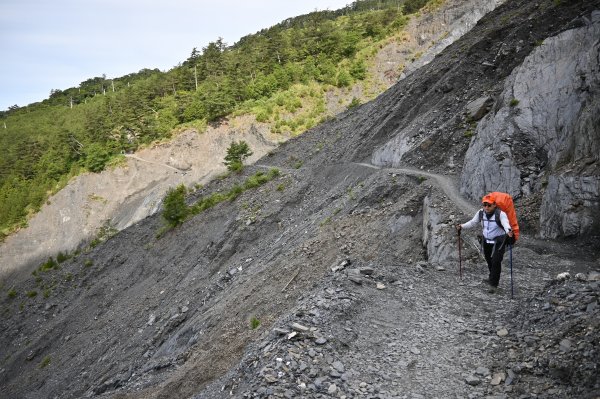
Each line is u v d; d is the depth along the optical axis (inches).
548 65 841.5
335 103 3218.5
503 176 759.7
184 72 4121.6
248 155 2701.8
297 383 264.7
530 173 737.0
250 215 1633.9
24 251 3189.0
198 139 3198.8
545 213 561.9
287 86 3417.8
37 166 3801.7
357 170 1382.9
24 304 2266.2
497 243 378.6
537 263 456.1
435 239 656.4
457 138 1078.4
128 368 1131.3
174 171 3149.6
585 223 500.1
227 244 1530.5
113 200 3191.4
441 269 450.0
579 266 438.6
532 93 832.3
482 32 1545.3
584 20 844.0
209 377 542.3
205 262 1557.6
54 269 2491.4
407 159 1141.7
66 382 1370.6
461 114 1142.3
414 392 258.2
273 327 352.2
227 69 3971.5
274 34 4559.5
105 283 2007.9
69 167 3582.7
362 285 394.0
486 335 308.8
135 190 3179.1
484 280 406.9
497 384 254.7
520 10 1456.7
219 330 822.5
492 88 1185.4
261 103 3287.4
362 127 1750.7
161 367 794.2
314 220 1210.6
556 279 358.0
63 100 6304.1
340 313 341.1
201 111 3368.6
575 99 741.9
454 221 669.3
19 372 1729.8
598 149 529.0
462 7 3454.7
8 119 5565.9
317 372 275.7
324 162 1722.4
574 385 230.8
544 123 778.8
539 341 279.0
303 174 1758.1
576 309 291.1
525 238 552.7
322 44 3846.0
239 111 3223.4
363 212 991.0
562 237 522.0
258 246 1412.4
